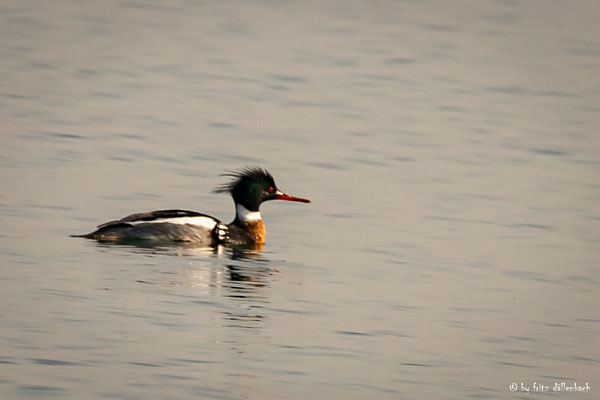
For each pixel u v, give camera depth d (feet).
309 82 118.62
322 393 41.34
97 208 68.13
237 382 41.70
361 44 143.33
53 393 39.47
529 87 123.54
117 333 45.65
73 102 101.55
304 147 89.76
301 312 50.47
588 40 153.17
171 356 43.73
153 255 58.85
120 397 39.52
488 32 156.35
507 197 77.66
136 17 153.89
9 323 45.68
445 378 43.78
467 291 55.93
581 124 105.81
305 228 67.62
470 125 102.89
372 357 45.47
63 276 52.95
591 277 59.57
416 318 50.98
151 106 102.22
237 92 111.45
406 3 179.22
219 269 57.06
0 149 81.56
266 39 143.43
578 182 83.46
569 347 48.29
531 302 54.65
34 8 154.10
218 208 71.36
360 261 60.49
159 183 75.82
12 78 110.63
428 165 86.12
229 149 87.40
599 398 42.86
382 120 102.37
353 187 78.13
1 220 63.10
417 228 68.28
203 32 145.79
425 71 129.08
